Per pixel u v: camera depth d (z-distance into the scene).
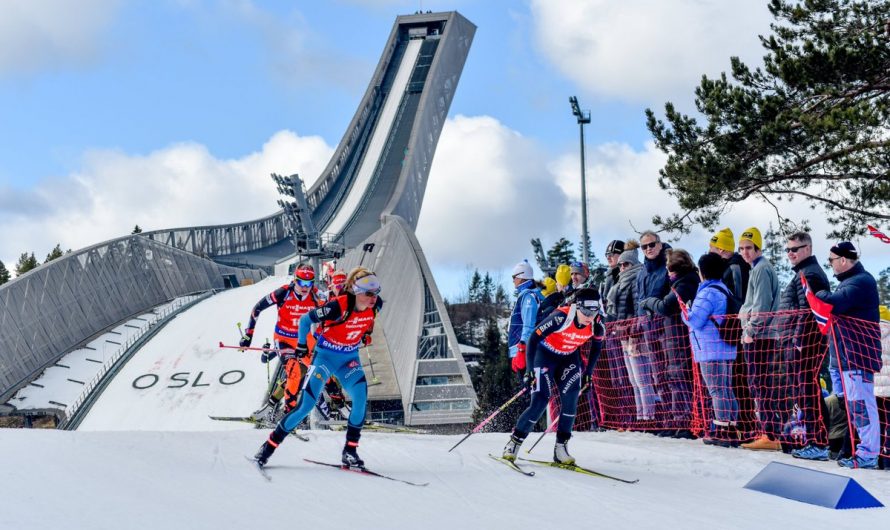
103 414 56.91
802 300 9.46
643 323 11.90
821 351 9.25
